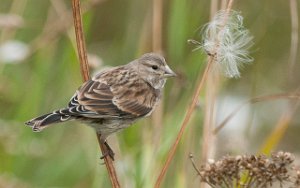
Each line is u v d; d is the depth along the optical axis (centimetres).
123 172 1163
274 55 1538
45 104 1366
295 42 1167
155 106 1108
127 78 1077
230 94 1434
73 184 1320
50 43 1344
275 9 1529
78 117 1001
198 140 1227
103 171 1205
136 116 1062
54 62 1402
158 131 1171
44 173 1314
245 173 897
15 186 1259
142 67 1102
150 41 1295
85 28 1262
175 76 1113
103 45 1488
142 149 1155
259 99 1095
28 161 1308
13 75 1394
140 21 1383
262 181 874
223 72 964
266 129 1486
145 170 1133
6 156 1288
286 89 1540
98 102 1011
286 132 1538
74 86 1329
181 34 1217
